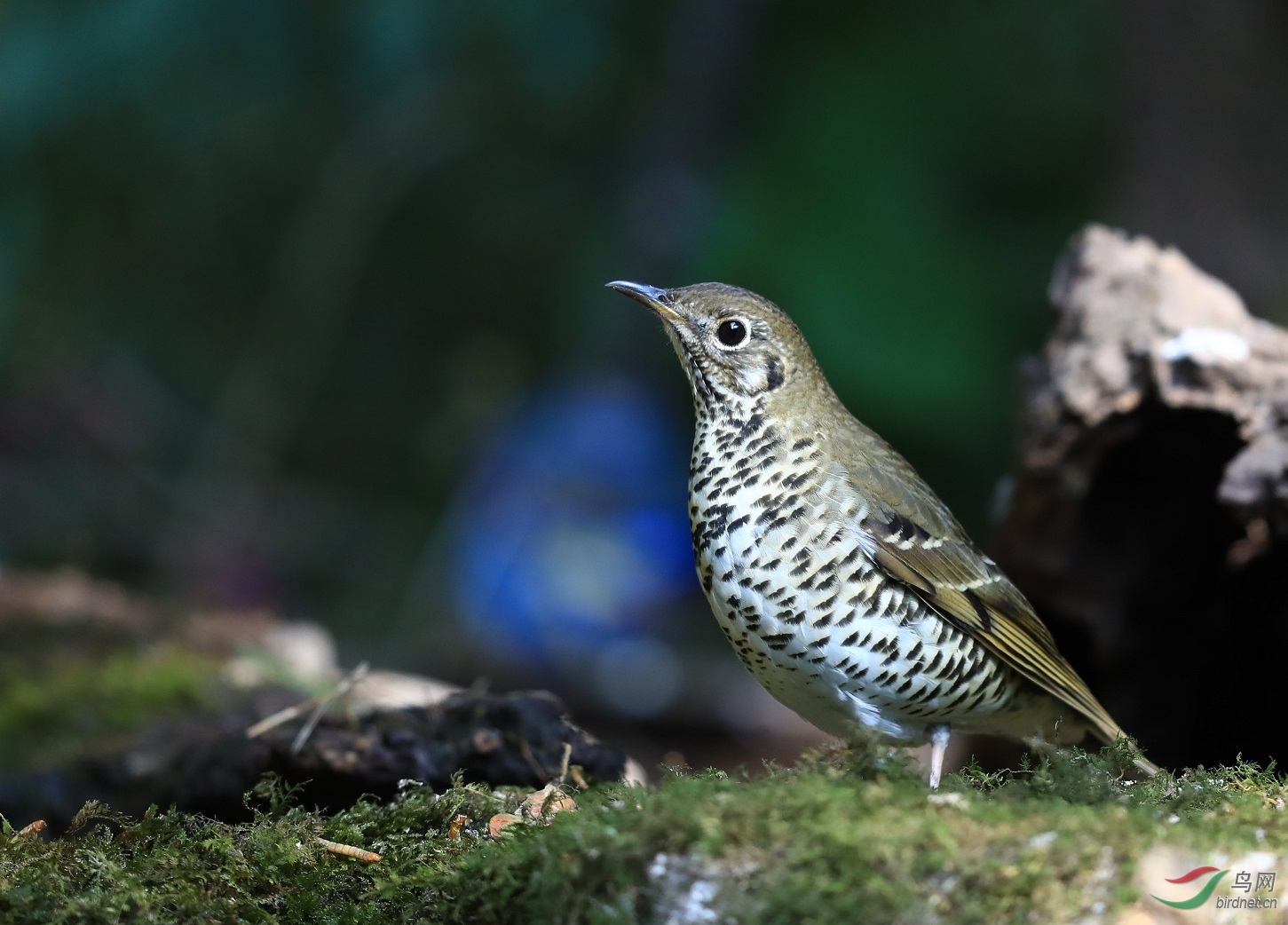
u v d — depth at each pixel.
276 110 16.17
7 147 14.55
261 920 5.07
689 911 4.44
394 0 15.24
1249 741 8.67
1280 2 12.97
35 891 5.07
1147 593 8.64
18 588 11.48
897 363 15.66
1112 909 4.36
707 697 14.15
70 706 9.12
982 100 17.12
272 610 14.98
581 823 4.82
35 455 16.30
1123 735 6.17
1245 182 13.33
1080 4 17.06
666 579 15.55
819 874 4.43
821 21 17.34
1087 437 8.08
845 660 6.31
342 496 17.30
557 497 15.43
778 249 16.16
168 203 16.39
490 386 16.61
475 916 4.95
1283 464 7.32
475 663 14.60
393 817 5.70
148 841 5.61
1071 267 8.94
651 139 16.89
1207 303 8.25
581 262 17.27
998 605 6.66
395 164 16.88
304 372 16.67
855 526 6.26
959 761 10.34
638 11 17.23
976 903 4.38
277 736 6.78
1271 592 8.20
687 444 17.09
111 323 16.81
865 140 16.89
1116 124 14.33
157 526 16.28
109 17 14.77
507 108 17.20
